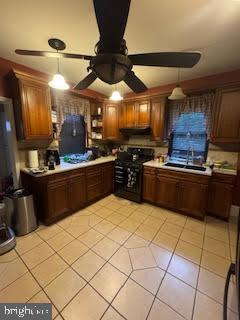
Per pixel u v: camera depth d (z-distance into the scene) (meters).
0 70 2.24
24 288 1.49
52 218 2.51
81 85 1.87
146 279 1.61
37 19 1.49
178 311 1.34
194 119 3.15
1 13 1.41
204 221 2.69
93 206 3.18
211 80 2.77
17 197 2.21
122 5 0.83
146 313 1.32
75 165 2.88
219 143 2.82
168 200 3.00
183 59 1.31
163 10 1.36
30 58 2.23
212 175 2.74
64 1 1.29
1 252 1.88
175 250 2.02
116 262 1.81
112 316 1.29
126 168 3.43
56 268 1.71
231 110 2.50
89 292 1.47
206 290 1.51
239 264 1.07
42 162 2.87
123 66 1.20
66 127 3.43
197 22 1.49
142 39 1.76
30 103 2.36
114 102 3.74
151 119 3.39
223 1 1.26
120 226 2.51
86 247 2.04
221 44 1.85
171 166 3.01
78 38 1.77
